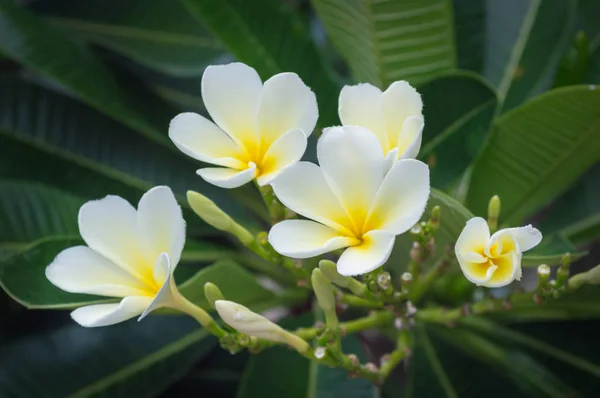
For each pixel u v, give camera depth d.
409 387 0.88
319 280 0.72
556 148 0.82
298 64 0.89
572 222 0.90
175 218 0.70
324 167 0.69
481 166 0.85
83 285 0.71
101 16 1.01
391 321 0.80
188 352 0.89
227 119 0.73
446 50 0.87
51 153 0.91
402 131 0.71
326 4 0.86
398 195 0.68
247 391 0.85
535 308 0.87
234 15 0.88
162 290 0.69
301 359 0.86
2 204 0.85
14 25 0.90
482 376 0.89
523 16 0.96
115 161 0.92
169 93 1.03
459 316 0.81
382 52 0.87
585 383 0.89
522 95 0.94
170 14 0.99
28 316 0.90
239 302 0.84
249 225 0.92
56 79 0.90
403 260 0.85
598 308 0.84
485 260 0.69
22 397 0.85
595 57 0.91
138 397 0.87
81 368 0.87
